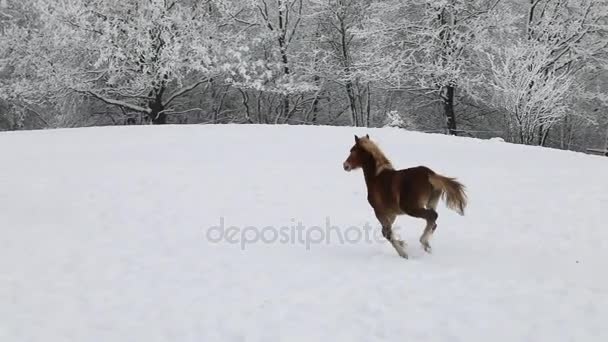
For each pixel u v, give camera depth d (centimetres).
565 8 2792
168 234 866
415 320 549
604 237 813
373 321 552
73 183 1201
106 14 2614
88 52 2662
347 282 647
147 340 538
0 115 3322
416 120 3219
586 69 2883
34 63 2773
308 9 3183
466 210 977
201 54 2620
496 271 670
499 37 2803
